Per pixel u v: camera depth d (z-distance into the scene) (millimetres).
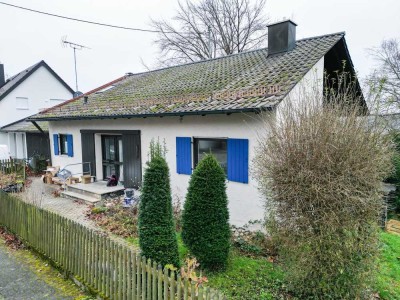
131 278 3939
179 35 27047
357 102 4641
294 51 9492
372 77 10250
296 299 4199
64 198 10516
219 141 7656
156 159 4508
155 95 10695
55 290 4734
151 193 4375
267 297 4242
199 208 4953
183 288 3271
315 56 8047
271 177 4344
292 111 4602
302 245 4055
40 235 5926
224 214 5031
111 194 10164
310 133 4070
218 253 4883
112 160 11656
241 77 9094
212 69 11820
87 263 4695
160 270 3500
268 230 4574
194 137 8156
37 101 23531
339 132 4008
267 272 4977
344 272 3982
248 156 6820
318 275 4105
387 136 4504
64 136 13586
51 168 13641
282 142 4297
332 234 3875
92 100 13297
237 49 26250
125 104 10727
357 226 3895
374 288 4605
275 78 7668
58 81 24875
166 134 8875
